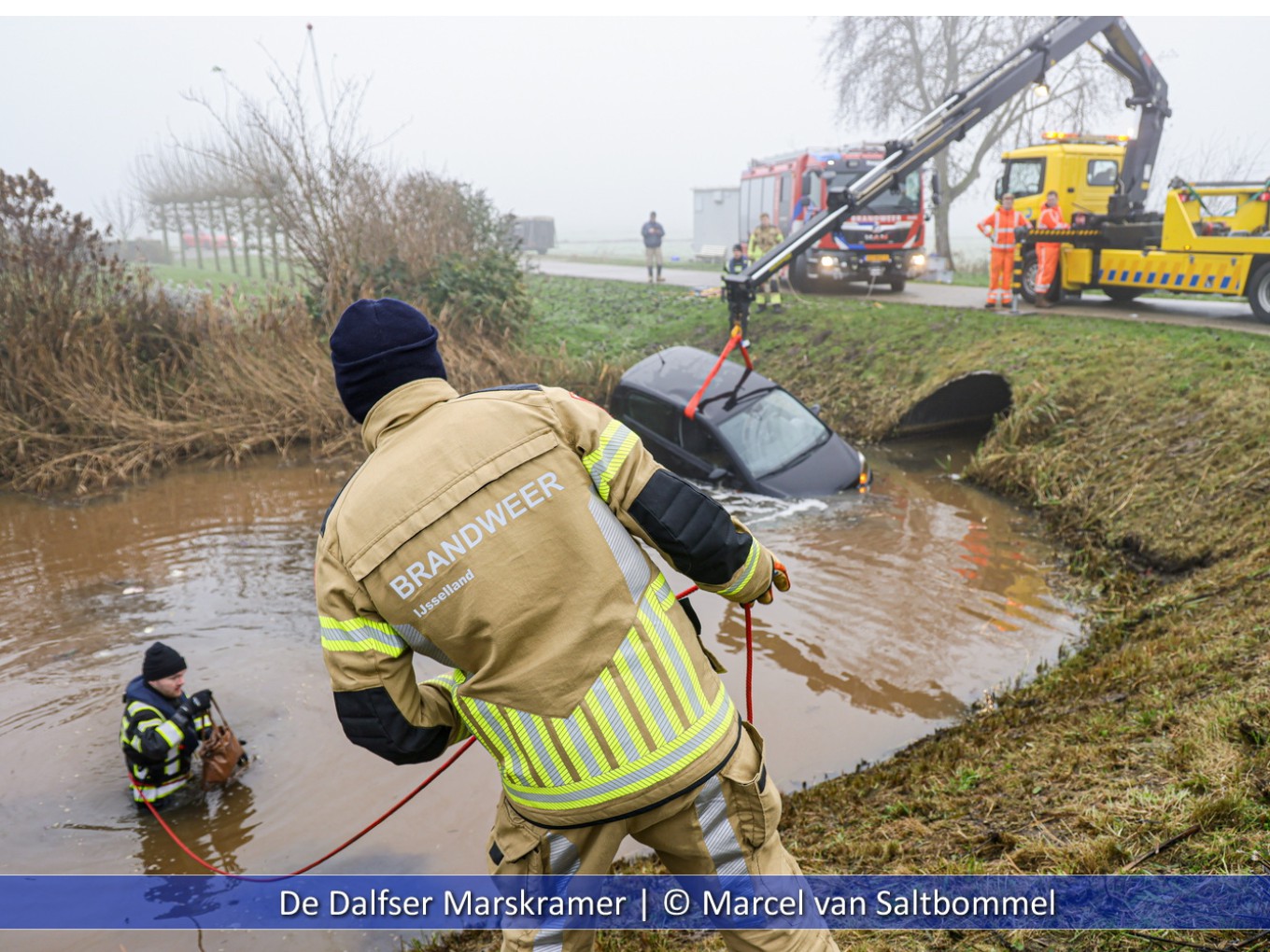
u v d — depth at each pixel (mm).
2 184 12906
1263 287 12328
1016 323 13500
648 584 1733
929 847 3529
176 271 39406
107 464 12117
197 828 4816
